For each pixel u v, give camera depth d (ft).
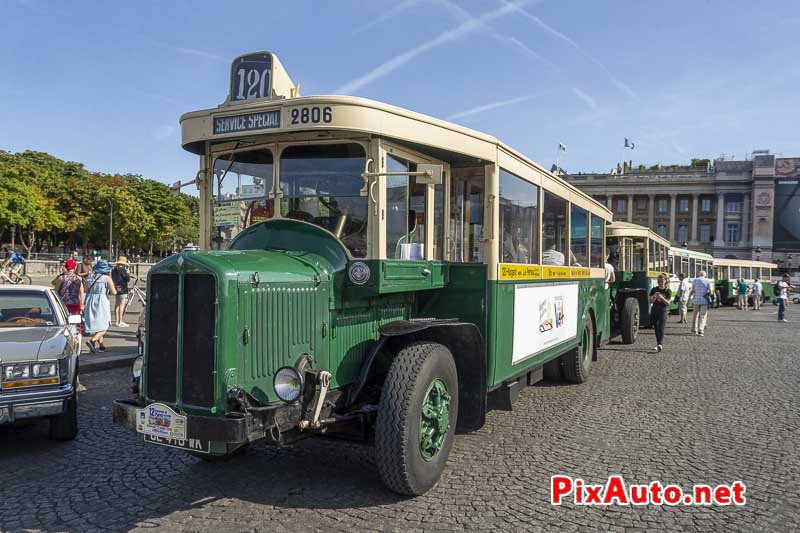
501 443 20.51
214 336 12.65
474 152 18.58
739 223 306.76
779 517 14.87
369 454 18.90
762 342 51.60
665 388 30.48
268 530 13.48
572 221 29.91
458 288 19.51
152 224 217.15
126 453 19.07
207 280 12.83
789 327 67.72
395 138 15.92
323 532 13.39
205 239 17.51
